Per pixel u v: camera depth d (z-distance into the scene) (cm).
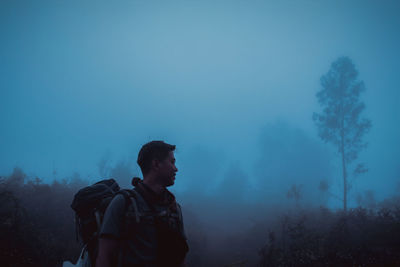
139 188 145
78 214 148
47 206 1009
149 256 127
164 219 138
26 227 737
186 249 146
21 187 1226
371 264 697
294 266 773
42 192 1117
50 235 796
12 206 818
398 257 718
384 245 850
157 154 155
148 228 131
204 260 1087
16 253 609
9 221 712
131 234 127
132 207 132
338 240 868
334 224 1080
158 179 152
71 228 918
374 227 1011
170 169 156
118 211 130
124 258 122
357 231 1012
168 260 131
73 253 733
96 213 142
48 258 664
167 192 157
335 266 714
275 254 861
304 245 859
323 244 862
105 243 122
